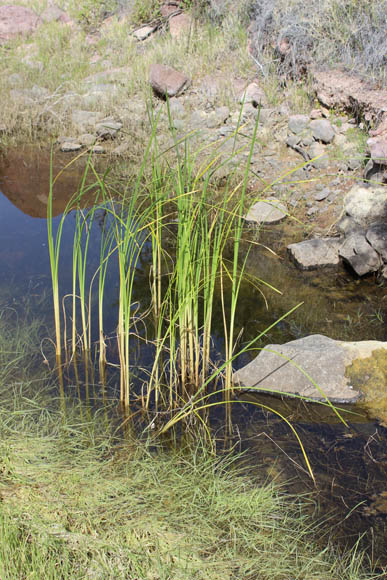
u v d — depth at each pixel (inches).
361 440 133.1
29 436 130.0
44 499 111.0
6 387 148.8
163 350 168.6
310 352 153.5
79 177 298.5
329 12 326.0
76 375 155.9
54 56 448.1
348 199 231.0
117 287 201.3
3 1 542.0
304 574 100.5
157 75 356.2
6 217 254.4
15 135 356.8
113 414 142.2
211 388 152.9
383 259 203.6
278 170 277.9
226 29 395.5
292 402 146.8
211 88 350.0
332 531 109.3
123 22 466.3
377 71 289.9
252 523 109.3
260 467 125.1
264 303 193.5
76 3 520.7
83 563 100.0
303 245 219.3
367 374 149.6
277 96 329.7
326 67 310.3
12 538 101.7
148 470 121.6
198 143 306.0
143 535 105.3
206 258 152.9
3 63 444.5
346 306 191.6
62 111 365.1
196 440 133.5
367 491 118.5
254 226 243.6
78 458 123.3
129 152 314.7
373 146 243.4
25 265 211.8
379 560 103.6
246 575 99.5
